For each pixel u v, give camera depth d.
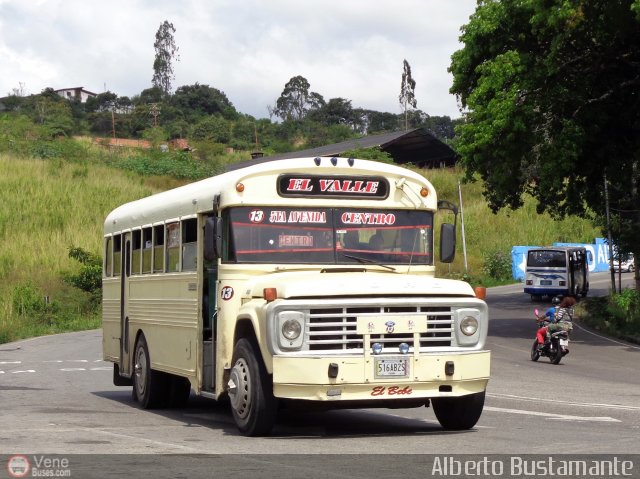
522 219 71.38
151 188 64.06
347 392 9.64
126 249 15.54
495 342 29.48
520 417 12.47
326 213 11.20
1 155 66.94
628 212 40.06
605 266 70.25
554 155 29.91
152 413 13.44
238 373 10.31
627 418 12.38
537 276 46.78
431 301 9.94
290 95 154.62
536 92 29.88
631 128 32.50
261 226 11.01
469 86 32.28
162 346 13.29
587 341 29.77
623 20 27.59
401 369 9.75
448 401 10.89
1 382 19.22
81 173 65.06
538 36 29.98
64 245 48.84
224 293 10.88
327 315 9.66
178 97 136.12
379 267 11.18
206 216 11.76
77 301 42.62
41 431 10.89
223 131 119.19
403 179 11.48
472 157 30.55
